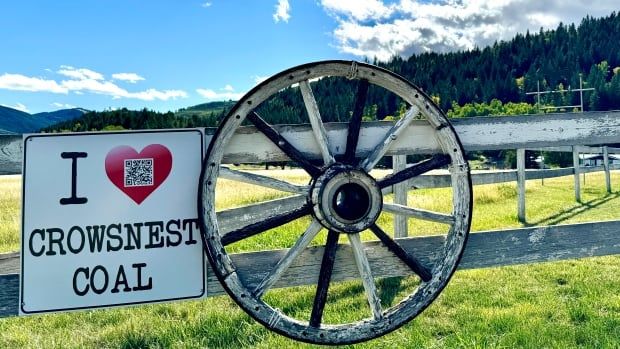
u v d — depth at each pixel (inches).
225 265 110.3
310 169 117.1
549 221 373.1
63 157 111.9
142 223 115.1
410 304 121.3
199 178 110.3
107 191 113.7
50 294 110.8
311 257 125.6
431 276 124.2
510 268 229.0
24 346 147.4
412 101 121.5
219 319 163.0
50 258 111.0
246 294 111.7
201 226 108.8
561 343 138.6
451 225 125.4
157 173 116.0
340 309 174.4
